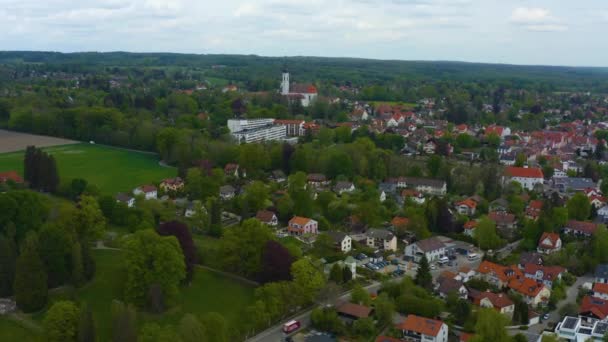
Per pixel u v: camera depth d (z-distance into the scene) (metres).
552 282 192.75
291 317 170.88
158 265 165.00
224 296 177.62
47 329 140.38
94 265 177.25
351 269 196.75
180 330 135.50
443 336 155.88
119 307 139.88
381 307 164.62
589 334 154.12
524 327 166.62
